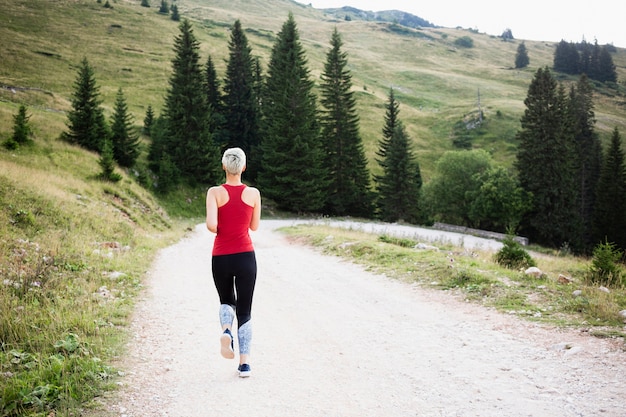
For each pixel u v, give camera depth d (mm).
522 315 6246
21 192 13828
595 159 58594
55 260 8406
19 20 93438
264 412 3494
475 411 3473
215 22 151375
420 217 52312
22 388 3584
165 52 99812
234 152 4117
